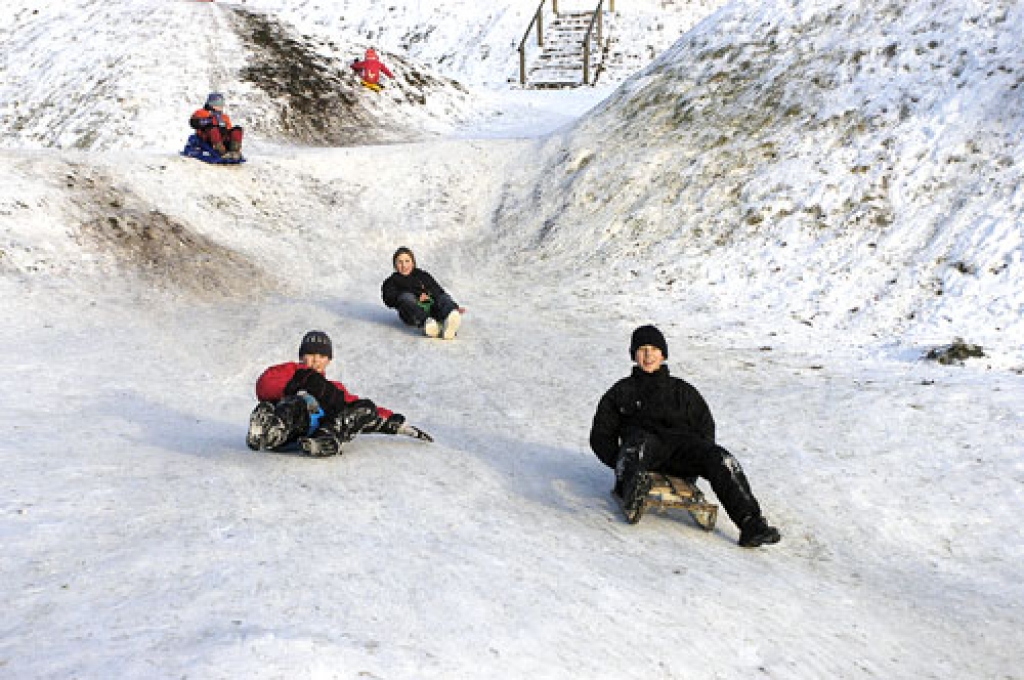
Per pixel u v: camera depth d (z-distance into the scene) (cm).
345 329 914
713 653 276
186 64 2127
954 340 808
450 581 289
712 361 799
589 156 1434
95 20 2422
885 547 446
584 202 1326
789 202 1102
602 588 311
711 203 1173
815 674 279
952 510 485
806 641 306
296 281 1129
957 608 376
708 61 1474
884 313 891
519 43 3005
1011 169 985
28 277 942
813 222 1061
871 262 966
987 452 555
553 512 420
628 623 282
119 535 310
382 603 259
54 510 335
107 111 1953
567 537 379
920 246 958
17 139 1972
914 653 320
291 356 797
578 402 684
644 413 443
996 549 447
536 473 495
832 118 1190
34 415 536
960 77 1138
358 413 486
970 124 1067
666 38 2902
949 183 1016
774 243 1058
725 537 428
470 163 1582
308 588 263
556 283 1130
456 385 724
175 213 1216
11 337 770
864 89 1205
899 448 569
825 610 345
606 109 1577
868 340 845
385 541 328
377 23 3262
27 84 2188
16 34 2469
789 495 498
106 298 947
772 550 421
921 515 480
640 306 1009
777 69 1348
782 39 1403
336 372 759
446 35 3131
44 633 219
